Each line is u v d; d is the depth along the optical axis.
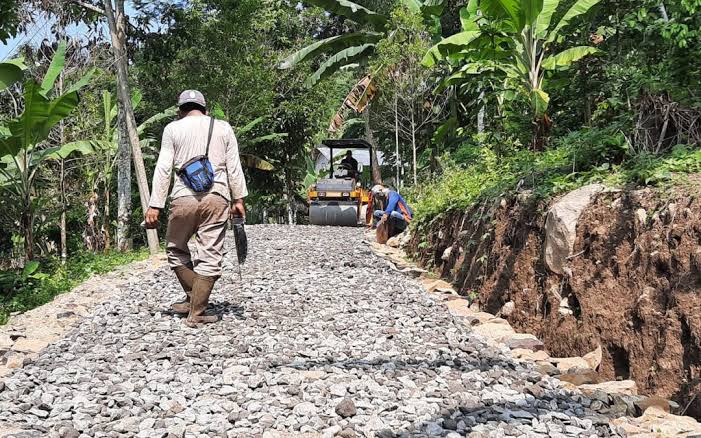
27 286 12.23
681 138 7.28
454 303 8.16
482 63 11.76
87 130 22.41
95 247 23.03
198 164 7.02
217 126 7.23
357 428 4.20
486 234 8.76
